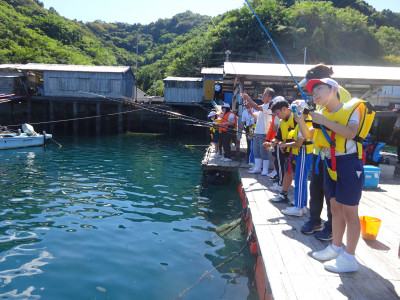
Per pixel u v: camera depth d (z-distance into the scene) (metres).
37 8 99.75
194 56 45.34
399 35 64.50
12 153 14.23
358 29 54.59
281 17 48.56
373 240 3.32
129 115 30.75
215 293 3.45
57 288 3.49
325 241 3.23
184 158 14.34
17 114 31.33
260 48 44.34
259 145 6.72
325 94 2.46
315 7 53.75
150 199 7.33
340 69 9.45
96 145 18.48
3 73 28.39
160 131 30.86
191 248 4.66
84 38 95.12
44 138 17.27
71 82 27.81
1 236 4.94
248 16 46.16
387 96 16.22
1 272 3.82
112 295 3.37
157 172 10.73
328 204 3.18
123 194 7.71
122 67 29.58
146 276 3.80
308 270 2.62
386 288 2.35
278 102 4.12
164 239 4.98
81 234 5.10
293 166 4.16
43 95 28.14
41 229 5.29
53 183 8.66
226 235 5.16
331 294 2.27
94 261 4.16
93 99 27.59
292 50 46.38
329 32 52.72
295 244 3.16
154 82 59.00
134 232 5.25
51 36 80.62
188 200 7.31
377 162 7.21
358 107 2.38
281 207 4.43
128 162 12.77
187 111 30.58
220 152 9.45
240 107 9.06
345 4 80.88
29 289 3.46
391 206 4.62
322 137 2.61
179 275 3.84
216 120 8.91
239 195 7.68
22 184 8.45
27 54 54.78
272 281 2.44
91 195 7.52
